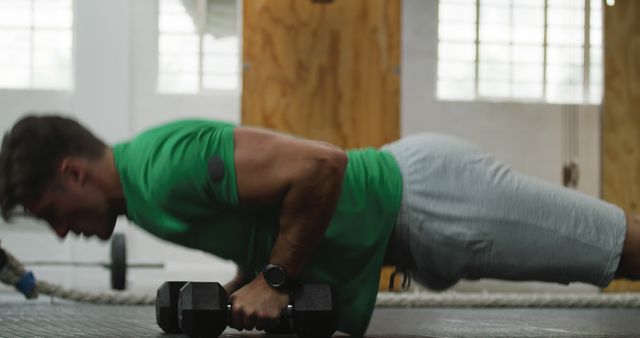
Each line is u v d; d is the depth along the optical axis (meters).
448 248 2.26
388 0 5.75
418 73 7.11
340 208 2.21
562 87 7.33
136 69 6.83
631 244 2.24
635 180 6.72
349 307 2.29
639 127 6.74
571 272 2.25
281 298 2.11
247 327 2.09
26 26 6.87
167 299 2.38
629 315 3.85
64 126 2.12
